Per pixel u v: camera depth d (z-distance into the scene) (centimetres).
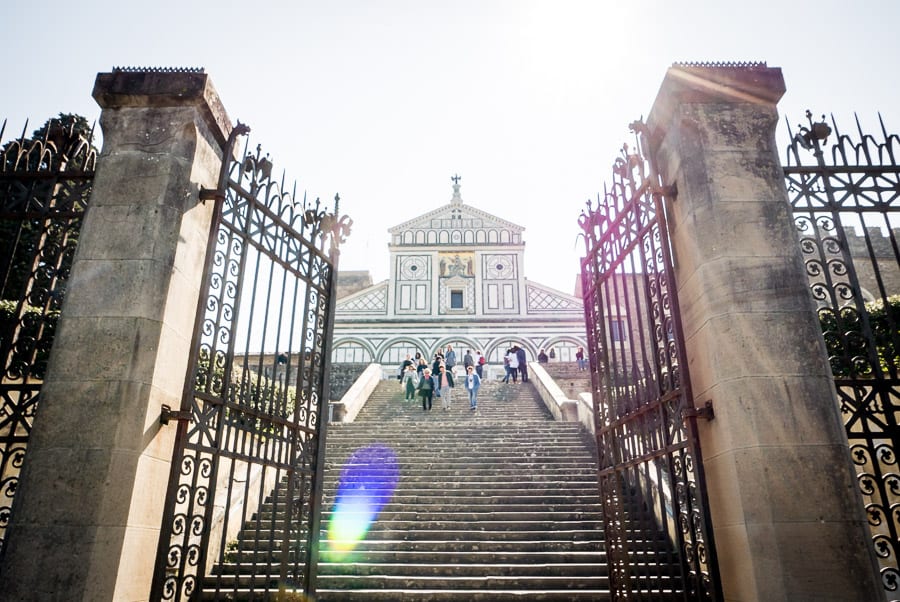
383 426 1341
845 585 367
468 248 3800
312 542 521
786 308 431
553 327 3534
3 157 489
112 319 423
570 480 1032
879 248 2200
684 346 448
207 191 481
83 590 363
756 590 378
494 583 719
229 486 454
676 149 492
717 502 424
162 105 484
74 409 403
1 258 931
